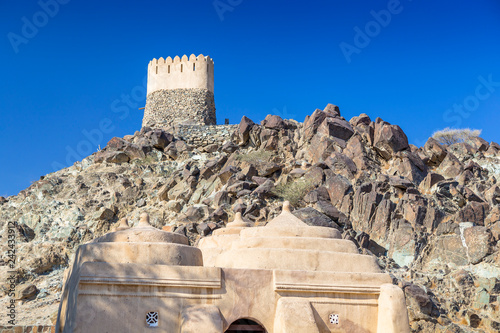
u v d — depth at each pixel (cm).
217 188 2869
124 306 1044
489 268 2077
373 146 2978
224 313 1091
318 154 2981
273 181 2892
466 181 2684
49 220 2845
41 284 2370
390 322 1129
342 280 1168
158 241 1165
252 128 3275
